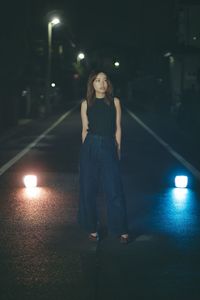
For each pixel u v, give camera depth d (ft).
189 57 149.79
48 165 47.55
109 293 16.33
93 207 22.43
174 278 17.71
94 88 21.75
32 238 22.67
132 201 31.42
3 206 29.53
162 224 25.49
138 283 17.22
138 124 104.27
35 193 33.63
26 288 16.72
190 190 35.09
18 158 52.80
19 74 113.19
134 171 43.91
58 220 26.05
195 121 90.48
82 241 22.24
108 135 21.79
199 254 20.42
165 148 62.28
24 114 120.06
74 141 71.20
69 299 15.80
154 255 20.26
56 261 19.48
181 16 164.86
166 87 159.02
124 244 21.80
